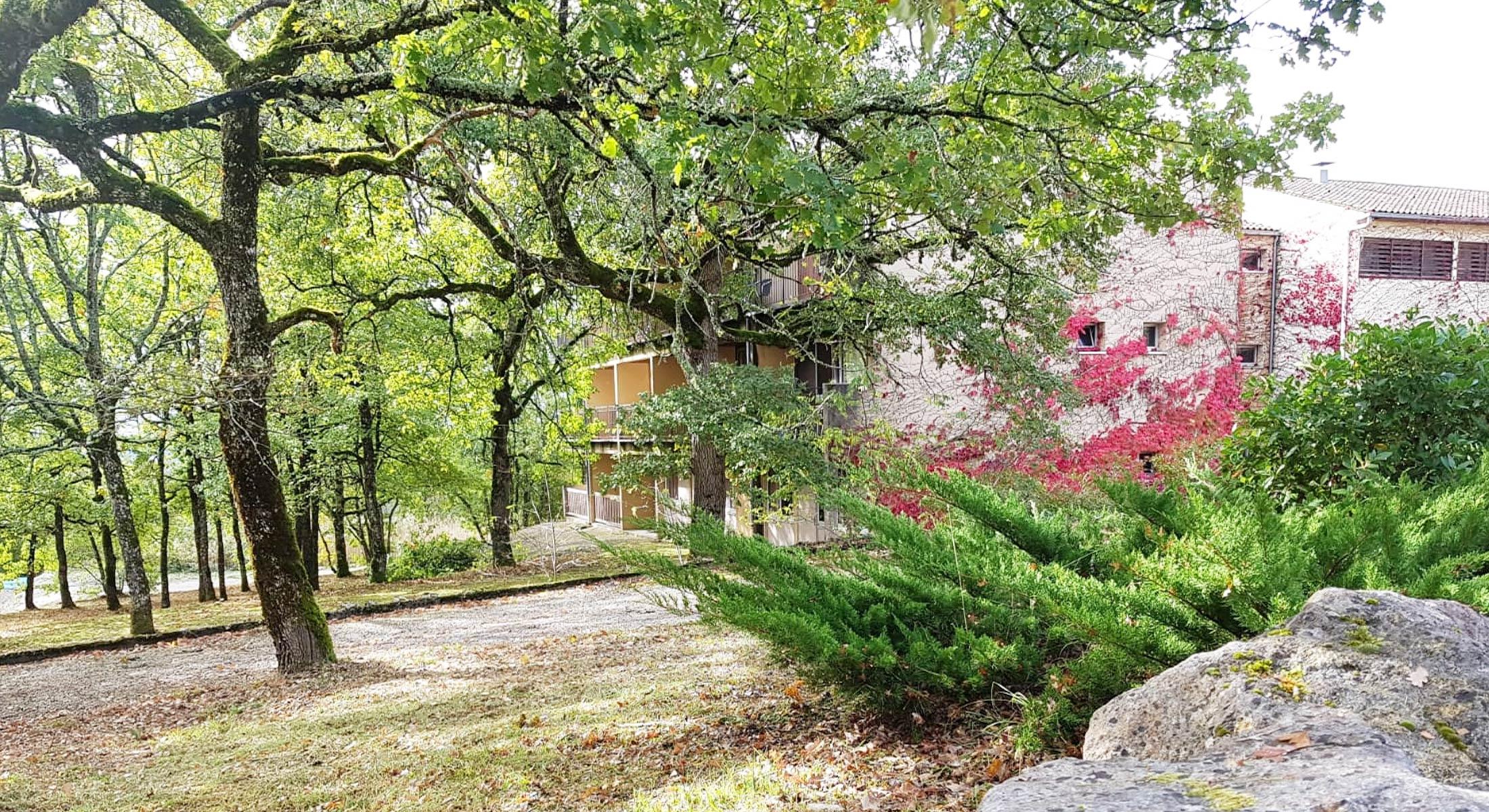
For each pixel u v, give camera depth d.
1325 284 22.17
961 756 4.10
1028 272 13.59
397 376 19.48
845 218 5.88
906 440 17.47
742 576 5.26
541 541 30.81
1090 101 7.06
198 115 7.62
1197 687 2.24
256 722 8.69
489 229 13.35
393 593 19.84
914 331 15.50
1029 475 8.34
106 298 18.50
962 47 9.20
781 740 4.96
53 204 9.05
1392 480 4.75
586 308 16.36
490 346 20.33
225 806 5.64
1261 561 3.16
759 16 5.69
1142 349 20.31
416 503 28.61
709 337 16.25
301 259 16.06
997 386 14.96
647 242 10.91
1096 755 2.31
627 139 6.73
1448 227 22.52
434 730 7.18
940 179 6.48
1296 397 5.37
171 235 16.16
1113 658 3.40
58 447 11.27
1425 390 4.84
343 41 8.38
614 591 17.25
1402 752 1.61
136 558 15.80
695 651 9.38
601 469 34.31
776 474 15.95
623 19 4.87
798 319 15.23
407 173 10.03
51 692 11.59
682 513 5.51
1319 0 5.20
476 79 9.20
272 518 10.84
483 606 16.70
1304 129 8.12
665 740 5.46
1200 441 7.46
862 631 4.76
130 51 9.44
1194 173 8.58
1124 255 20.17
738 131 5.82
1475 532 3.40
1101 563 4.61
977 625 4.62
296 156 10.33
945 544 4.89
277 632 10.91
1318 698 2.00
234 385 9.80
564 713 7.00
